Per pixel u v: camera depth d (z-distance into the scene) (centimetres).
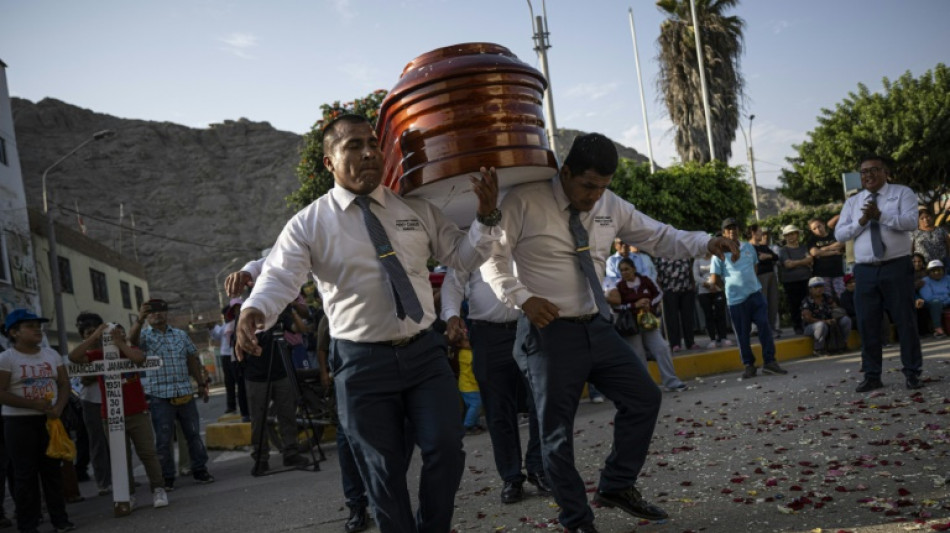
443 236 357
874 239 688
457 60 365
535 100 376
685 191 1978
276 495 655
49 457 641
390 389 324
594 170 372
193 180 13438
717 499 436
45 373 652
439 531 321
